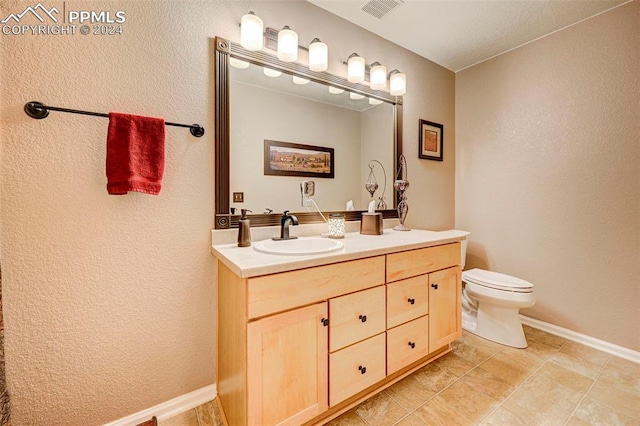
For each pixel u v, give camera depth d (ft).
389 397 4.55
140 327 3.98
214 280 4.54
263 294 3.21
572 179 6.31
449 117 8.40
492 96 7.68
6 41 3.16
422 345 5.02
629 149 5.53
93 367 3.69
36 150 3.31
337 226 5.34
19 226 3.25
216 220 4.51
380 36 6.66
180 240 4.25
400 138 7.06
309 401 3.61
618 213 5.70
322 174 5.85
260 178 5.02
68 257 3.51
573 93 6.23
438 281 5.31
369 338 4.22
